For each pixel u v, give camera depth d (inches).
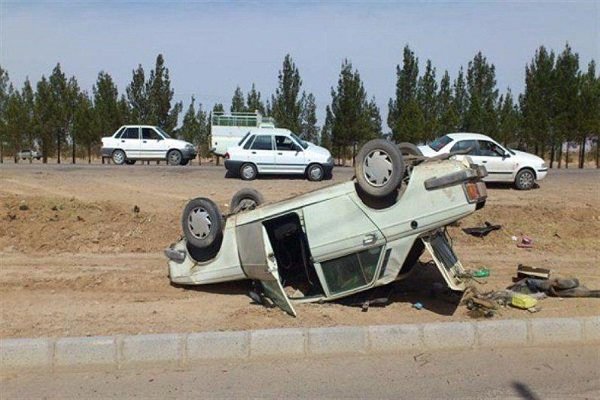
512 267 363.9
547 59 1360.7
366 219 266.1
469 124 1429.6
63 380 206.7
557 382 202.5
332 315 262.2
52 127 1529.3
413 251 292.4
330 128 1514.5
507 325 237.8
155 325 247.0
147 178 712.4
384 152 257.8
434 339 233.3
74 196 525.3
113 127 1512.1
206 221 297.0
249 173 746.8
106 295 299.1
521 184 689.6
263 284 281.9
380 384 200.5
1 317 258.2
